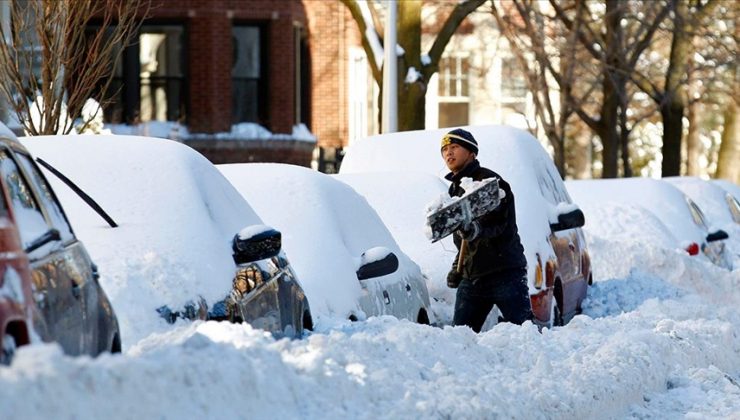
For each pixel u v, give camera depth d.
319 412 14.76
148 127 75.38
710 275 44.19
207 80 83.31
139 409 11.88
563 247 33.53
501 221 25.09
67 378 11.00
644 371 22.98
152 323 17.80
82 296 14.86
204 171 21.73
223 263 19.58
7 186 14.14
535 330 23.03
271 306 20.38
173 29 83.62
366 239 26.70
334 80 105.06
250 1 84.50
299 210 25.53
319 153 97.25
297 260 24.11
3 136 14.82
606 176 85.44
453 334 20.50
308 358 15.70
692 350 26.17
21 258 13.10
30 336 12.67
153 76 83.38
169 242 19.28
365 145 35.38
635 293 38.19
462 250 25.64
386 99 58.34
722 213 61.25
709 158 135.88
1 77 38.25
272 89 85.88
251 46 86.19
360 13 63.97
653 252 44.19
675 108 89.50
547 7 105.75
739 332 29.09
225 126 84.06
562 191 36.31
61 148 21.58
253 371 14.02
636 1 86.94
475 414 16.89
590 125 85.69
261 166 27.05
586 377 20.92
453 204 23.56
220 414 13.21
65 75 38.94
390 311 25.58
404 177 32.47
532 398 18.86
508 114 114.31
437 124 114.00
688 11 88.50
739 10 87.25
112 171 20.92
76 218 19.86
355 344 17.80
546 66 84.19
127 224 19.69
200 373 13.18
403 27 62.84
